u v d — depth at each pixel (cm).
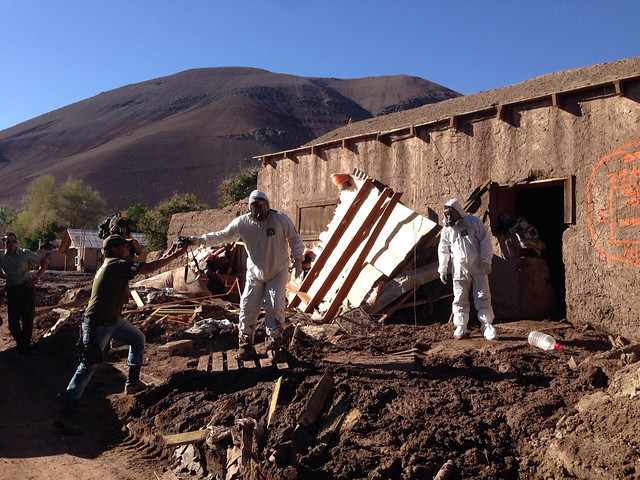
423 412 494
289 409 525
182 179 13575
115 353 809
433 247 994
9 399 671
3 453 519
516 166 922
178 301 1081
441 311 981
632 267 770
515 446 455
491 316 772
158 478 484
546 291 928
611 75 1138
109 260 623
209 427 520
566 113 859
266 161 1461
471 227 787
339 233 1117
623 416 414
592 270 819
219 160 15000
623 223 783
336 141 1242
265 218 644
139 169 14000
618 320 784
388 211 1033
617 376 495
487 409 502
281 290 655
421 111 1542
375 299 936
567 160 855
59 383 731
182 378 634
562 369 584
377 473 424
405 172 1103
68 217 6538
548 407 491
